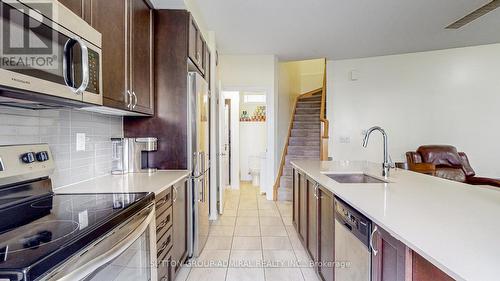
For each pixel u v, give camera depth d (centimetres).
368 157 532
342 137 548
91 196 151
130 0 201
